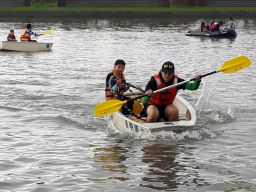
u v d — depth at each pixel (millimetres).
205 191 13727
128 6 120312
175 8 114875
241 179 14594
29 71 38281
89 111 23797
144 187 14016
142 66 41594
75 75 36406
